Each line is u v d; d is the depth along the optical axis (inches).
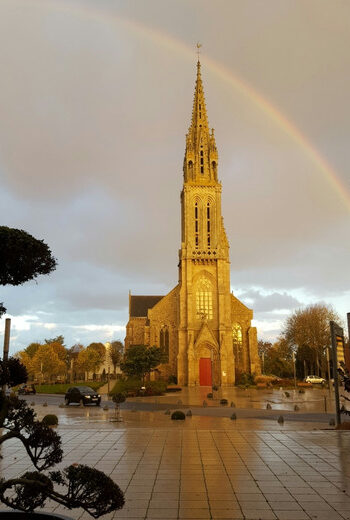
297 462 669.9
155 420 1299.2
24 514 341.1
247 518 437.4
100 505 316.8
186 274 3415.4
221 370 3218.5
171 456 714.8
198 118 3826.3
